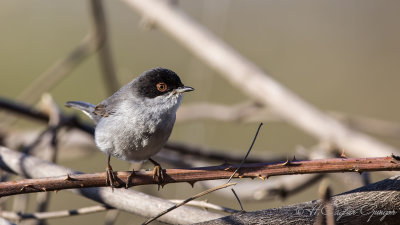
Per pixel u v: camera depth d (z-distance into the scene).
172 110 8.05
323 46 21.50
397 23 22.58
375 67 20.78
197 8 20.48
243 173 5.80
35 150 10.83
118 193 6.92
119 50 20.97
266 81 11.34
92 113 9.10
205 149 11.38
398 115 18.97
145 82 8.00
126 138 7.77
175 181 5.95
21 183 5.68
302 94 19.77
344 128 10.84
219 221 5.75
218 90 19.39
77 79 19.77
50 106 10.31
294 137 18.19
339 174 9.68
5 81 19.38
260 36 21.06
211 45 11.73
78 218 14.51
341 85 20.03
